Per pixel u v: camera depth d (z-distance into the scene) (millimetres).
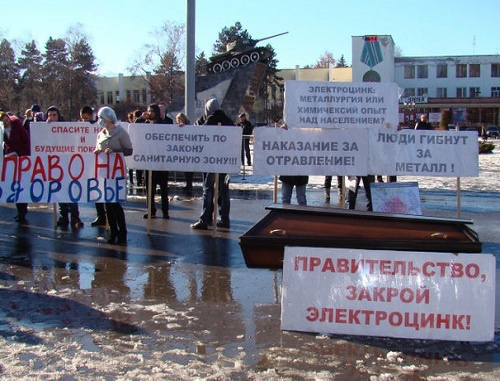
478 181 17422
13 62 77250
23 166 8734
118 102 83250
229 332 4984
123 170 8547
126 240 8625
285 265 4910
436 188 15406
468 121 73812
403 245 4727
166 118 12047
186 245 8312
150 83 69750
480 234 9102
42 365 4305
